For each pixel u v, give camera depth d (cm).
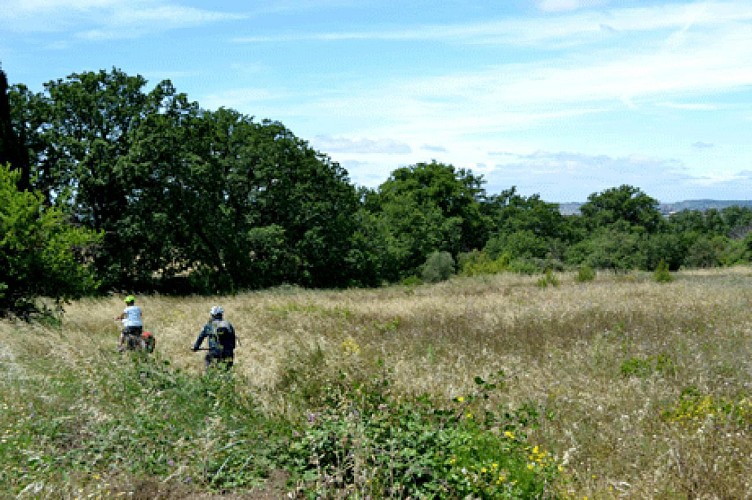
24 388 785
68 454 608
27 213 1678
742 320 1628
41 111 3800
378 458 565
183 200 3925
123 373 858
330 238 5009
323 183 5025
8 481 552
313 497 530
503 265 5275
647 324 1577
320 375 847
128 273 3931
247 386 891
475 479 545
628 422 749
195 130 4288
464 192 8131
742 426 733
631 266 5488
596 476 624
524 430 731
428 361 1107
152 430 670
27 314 1677
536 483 566
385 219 6669
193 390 820
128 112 3988
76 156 3797
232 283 3919
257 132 4781
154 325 1672
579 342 1285
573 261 5978
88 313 1962
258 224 4725
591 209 11281
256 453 634
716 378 956
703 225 12425
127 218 3762
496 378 953
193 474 595
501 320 1739
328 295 3434
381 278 5912
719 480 581
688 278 3978
